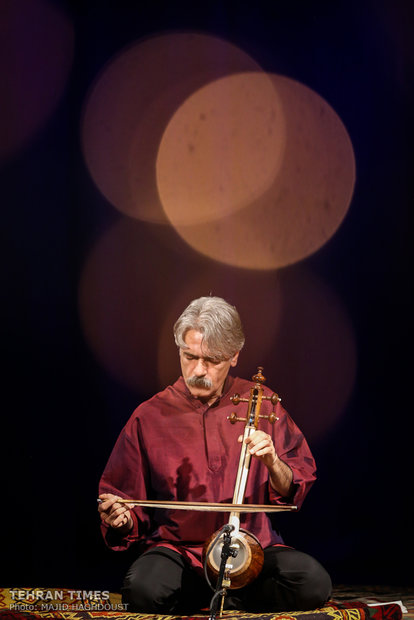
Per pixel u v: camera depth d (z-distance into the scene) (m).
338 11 12.98
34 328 11.66
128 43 12.66
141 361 12.44
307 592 5.88
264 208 13.13
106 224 12.48
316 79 13.11
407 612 7.43
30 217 11.76
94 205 12.42
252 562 5.65
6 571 11.12
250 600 6.15
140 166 12.68
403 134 12.93
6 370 11.45
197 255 12.88
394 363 12.95
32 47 11.90
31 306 11.66
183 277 12.79
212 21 12.96
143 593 5.76
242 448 6.05
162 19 12.85
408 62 12.77
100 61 12.48
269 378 13.05
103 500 5.96
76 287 12.27
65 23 12.18
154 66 12.79
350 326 13.08
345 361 13.05
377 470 12.88
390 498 12.78
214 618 5.31
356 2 12.88
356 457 12.95
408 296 12.91
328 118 13.16
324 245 13.18
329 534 12.80
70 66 12.22
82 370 12.18
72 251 12.27
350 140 13.11
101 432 12.06
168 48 12.85
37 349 11.65
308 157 13.20
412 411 12.83
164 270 12.72
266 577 6.02
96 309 12.33
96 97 12.45
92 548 11.69
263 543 6.21
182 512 6.20
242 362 13.02
